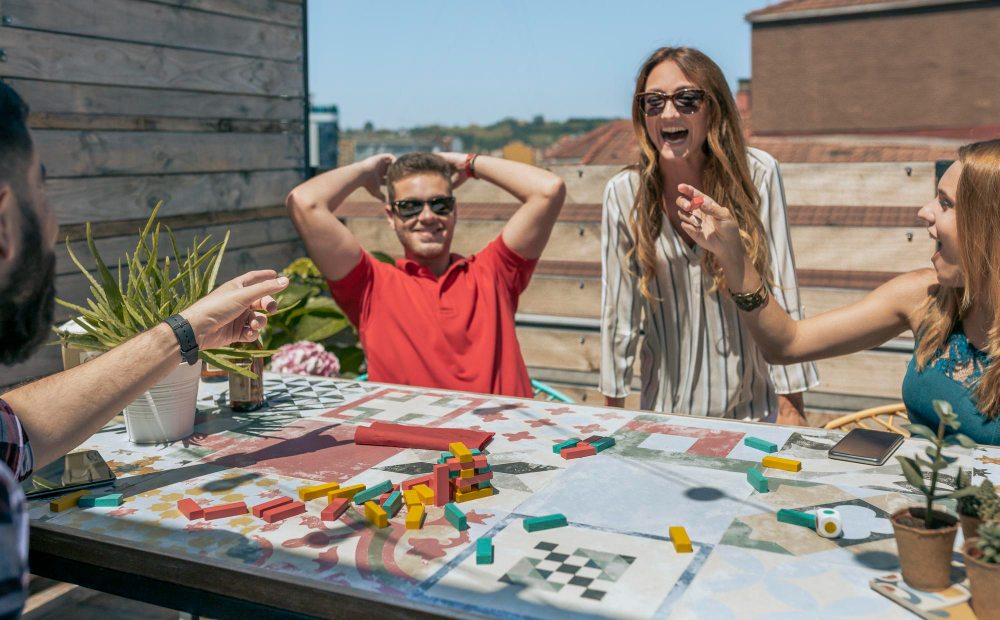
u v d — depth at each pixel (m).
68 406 1.22
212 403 1.91
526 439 1.60
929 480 1.33
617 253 2.29
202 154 3.34
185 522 1.24
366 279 2.43
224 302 1.36
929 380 1.72
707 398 2.24
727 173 2.13
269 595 1.06
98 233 2.92
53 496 1.35
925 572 0.97
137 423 1.60
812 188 3.34
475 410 1.82
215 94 3.39
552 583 1.02
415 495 1.26
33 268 1.06
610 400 2.37
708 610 0.95
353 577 1.05
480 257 2.51
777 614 0.94
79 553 1.20
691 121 2.05
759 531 1.16
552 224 2.51
